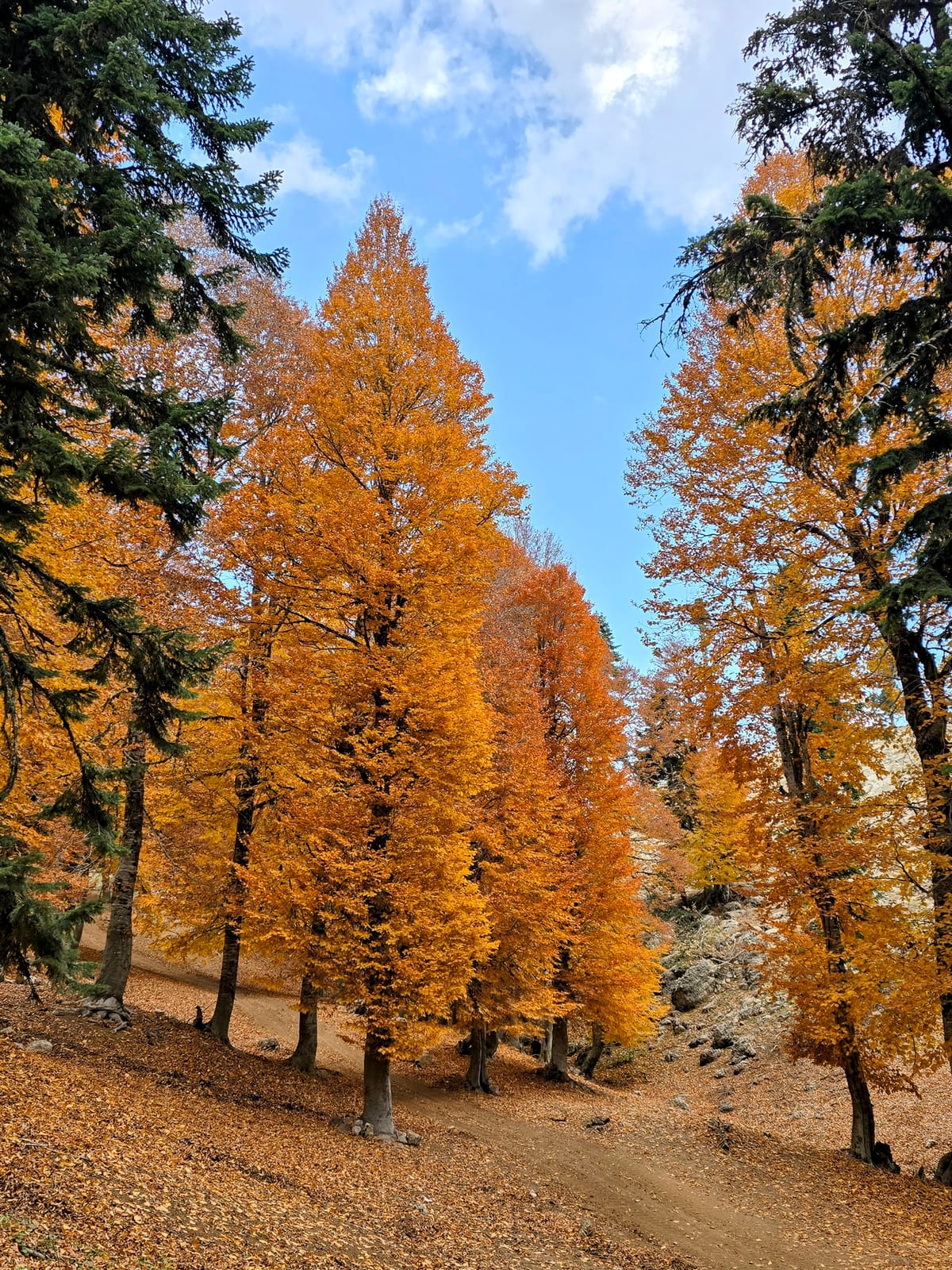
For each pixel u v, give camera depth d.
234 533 14.21
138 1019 15.14
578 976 22.70
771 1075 22.83
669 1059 27.97
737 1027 26.94
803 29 8.07
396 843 12.90
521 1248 9.53
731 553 13.27
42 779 10.80
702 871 27.98
